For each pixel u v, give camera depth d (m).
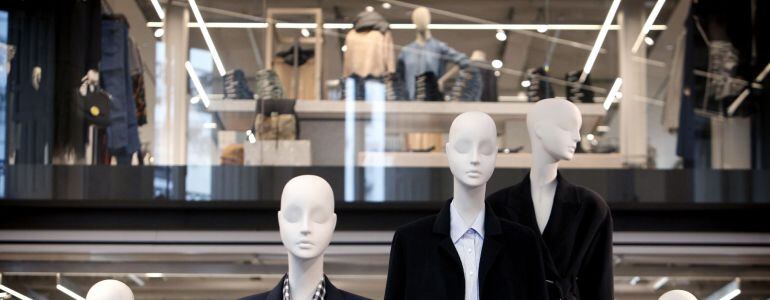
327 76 7.43
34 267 6.77
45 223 7.54
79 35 7.37
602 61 7.43
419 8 7.52
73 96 7.31
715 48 7.51
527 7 7.47
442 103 7.38
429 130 7.38
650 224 7.66
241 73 7.41
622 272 6.81
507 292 3.69
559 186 4.20
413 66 7.44
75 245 7.27
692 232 7.55
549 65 7.39
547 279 4.01
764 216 7.69
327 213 3.75
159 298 6.63
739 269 6.86
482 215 3.80
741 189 7.36
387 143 7.36
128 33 7.40
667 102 7.43
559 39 7.44
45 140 7.27
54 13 7.38
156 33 7.41
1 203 7.41
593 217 4.17
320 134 7.37
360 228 7.61
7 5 7.36
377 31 7.49
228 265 6.92
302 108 7.38
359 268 6.82
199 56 7.40
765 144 7.43
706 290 6.74
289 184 3.76
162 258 7.05
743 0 7.64
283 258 7.16
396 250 3.78
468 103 7.35
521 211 4.18
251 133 7.34
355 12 7.53
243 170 7.29
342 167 7.33
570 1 7.51
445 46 7.46
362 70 7.44
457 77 7.40
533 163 4.24
